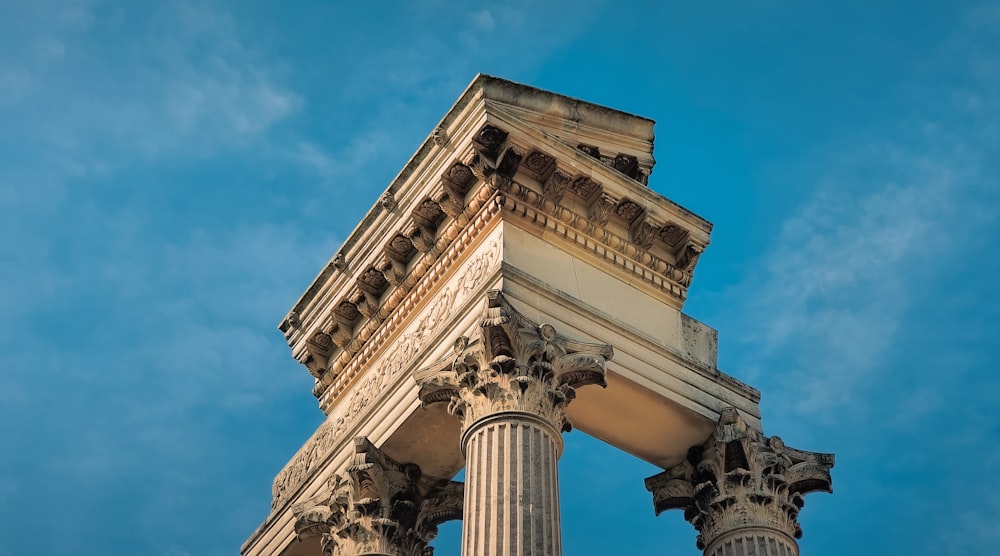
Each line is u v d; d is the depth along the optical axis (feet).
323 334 152.25
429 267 141.28
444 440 139.03
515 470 119.14
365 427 142.41
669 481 142.00
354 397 148.66
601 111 145.79
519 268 132.36
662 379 136.87
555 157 136.15
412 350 140.15
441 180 137.39
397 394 138.92
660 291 142.61
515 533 115.34
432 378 130.21
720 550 134.41
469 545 116.37
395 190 143.64
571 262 137.08
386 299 145.79
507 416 122.52
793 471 139.85
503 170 134.92
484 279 132.16
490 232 135.54
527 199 135.95
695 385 139.54
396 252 143.84
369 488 138.51
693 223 144.25
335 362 152.15
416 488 140.87
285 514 149.48
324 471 146.20
